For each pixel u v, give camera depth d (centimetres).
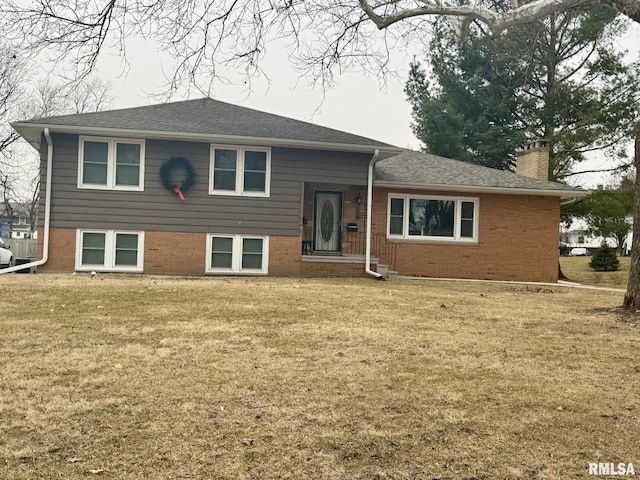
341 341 616
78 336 612
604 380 482
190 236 1495
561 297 1212
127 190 1467
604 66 2281
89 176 1455
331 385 451
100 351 546
